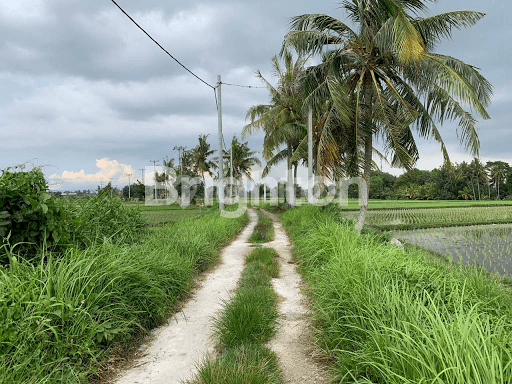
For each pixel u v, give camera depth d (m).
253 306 4.27
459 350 2.24
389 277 4.26
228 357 3.27
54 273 3.80
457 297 3.67
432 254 9.95
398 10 9.09
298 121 22.98
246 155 48.59
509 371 2.26
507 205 41.59
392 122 11.15
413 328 2.79
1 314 2.87
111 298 3.97
